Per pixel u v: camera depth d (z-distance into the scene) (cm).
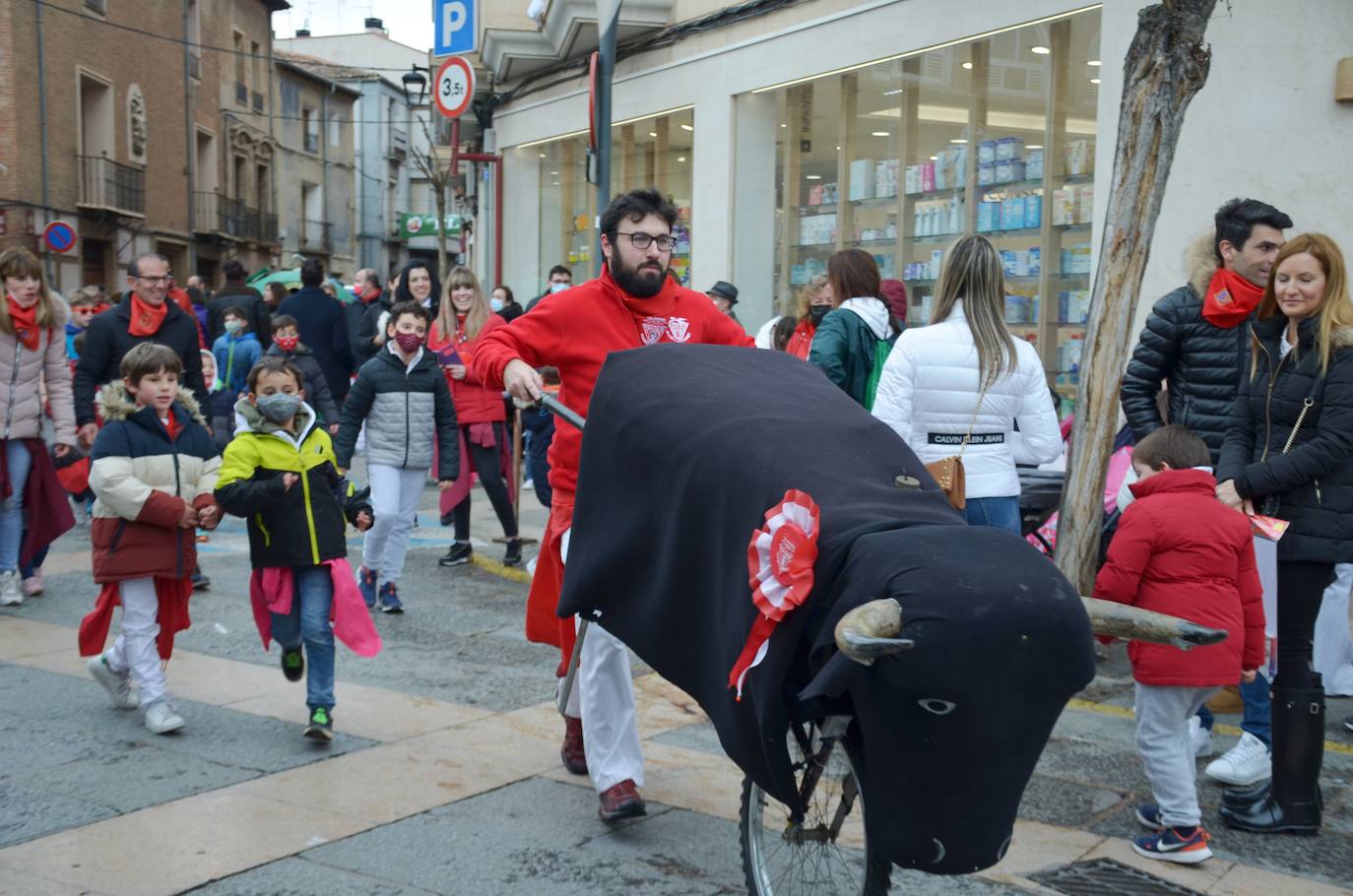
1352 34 765
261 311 1285
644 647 315
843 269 610
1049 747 512
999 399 483
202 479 530
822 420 301
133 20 3575
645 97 1356
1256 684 467
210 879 377
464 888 376
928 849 249
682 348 346
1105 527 633
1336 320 425
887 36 1051
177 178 3894
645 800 451
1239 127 798
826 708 268
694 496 296
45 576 837
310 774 471
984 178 980
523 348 424
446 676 612
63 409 766
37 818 422
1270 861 409
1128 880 389
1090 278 891
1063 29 905
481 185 1855
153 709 516
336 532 507
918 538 251
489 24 1505
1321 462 421
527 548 966
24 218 3064
